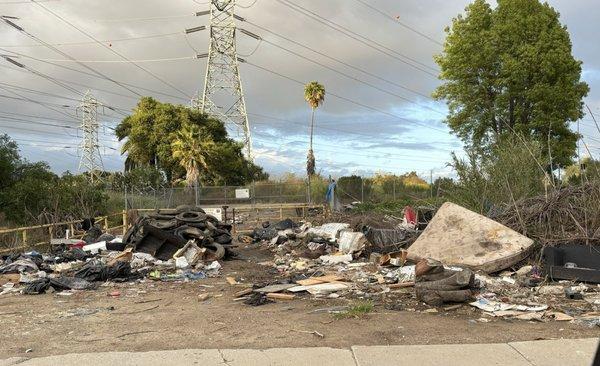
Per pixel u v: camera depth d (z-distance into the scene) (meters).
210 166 49.38
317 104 59.56
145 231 13.96
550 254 9.79
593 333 6.29
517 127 34.09
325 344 5.88
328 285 9.54
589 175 12.32
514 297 8.30
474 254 10.65
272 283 10.27
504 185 15.19
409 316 7.20
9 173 25.75
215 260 13.80
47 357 5.45
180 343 5.99
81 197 22.62
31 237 17.88
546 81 34.25
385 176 38.53
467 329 6.51
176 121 51.56
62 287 10.03
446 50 36.72
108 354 5.52
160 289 10.10
